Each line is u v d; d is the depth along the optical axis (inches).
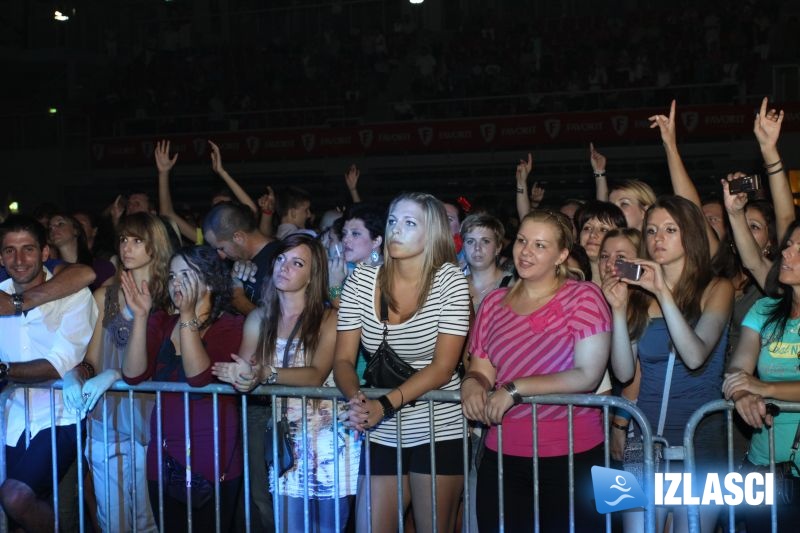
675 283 137.6
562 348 127.6
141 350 142.7
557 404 125.7
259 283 202.5
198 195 637.9
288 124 661.3
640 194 185.3
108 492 157.8
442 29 753.0
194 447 145.1
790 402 121.2
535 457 126.6
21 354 164.4
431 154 599.2
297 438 147.0
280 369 141.3
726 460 135.0
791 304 129.3
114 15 781.3
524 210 256.5
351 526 167.9
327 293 150.6
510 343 130.2
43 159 678.5
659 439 129.0
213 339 148.7
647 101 571.5
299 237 149.1
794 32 608.4
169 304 154.4
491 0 744.3
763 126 159.5
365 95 690.8
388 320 137.2
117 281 157.4
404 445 138.2
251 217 211.8
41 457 159.2
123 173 655.1
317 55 724.7
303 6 771.4
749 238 153.4
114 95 701.3
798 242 126.0
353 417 127.0
